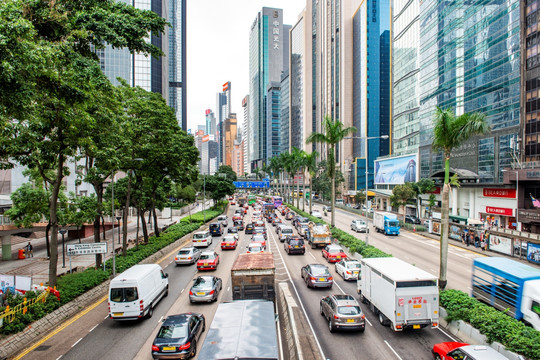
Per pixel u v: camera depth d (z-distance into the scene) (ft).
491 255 112.06
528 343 39.17
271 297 56.65
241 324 35.96
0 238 126.11
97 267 82.33
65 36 49.55
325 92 491.31
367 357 42.91
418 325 48.55
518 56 152.05
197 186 321.32
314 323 54.65
